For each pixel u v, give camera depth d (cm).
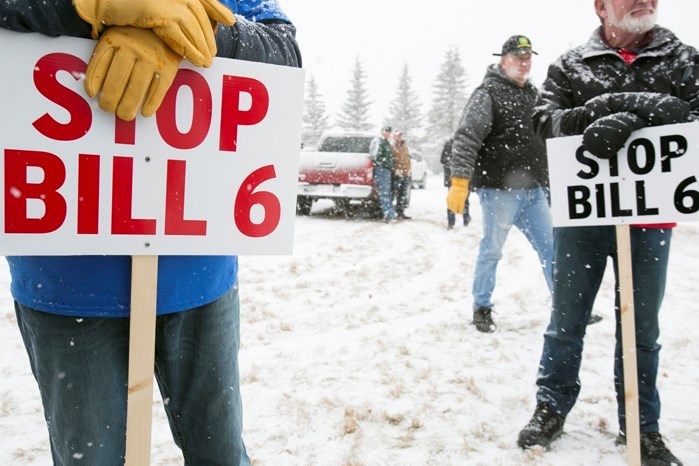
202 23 119
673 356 390
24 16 111
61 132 121
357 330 438
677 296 561
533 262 757
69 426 132
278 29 150
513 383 337
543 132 280
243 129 138
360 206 1344
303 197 1177
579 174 243
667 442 268
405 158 1218
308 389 322
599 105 241
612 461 250
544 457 253
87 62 120
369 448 259
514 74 419
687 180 222
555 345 267
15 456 246
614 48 261
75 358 131
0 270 595
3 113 117
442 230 1062
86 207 125
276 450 256
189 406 155
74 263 128
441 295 564
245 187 139
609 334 437
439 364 366
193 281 141
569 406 268
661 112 226
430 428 279
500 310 512
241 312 473
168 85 120
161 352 148
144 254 130
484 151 430
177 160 132
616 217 234
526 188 426
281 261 697
